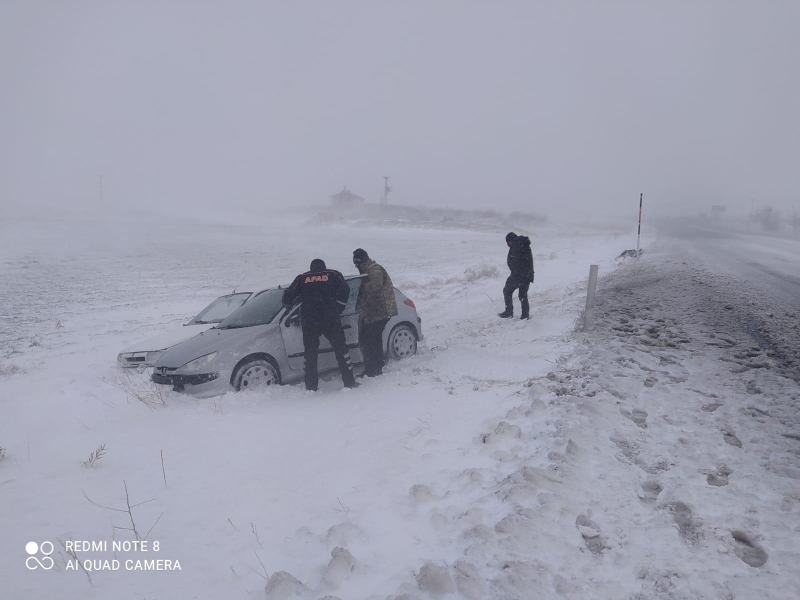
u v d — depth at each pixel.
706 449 4.56
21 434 6.11
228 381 7.01
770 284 15.72
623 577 2.95
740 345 8.26
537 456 4.34
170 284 21.55
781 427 5.03
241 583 3.09
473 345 9.02
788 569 2.96
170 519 3.86
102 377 8.72
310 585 3.00
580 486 3.88
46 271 25.52
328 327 7.13
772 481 3.96
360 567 3.08
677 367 7.10
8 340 12.56
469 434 5.12
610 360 7.21
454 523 3.52
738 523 3.41
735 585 2.84
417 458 4.69
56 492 4.38
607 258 26.31
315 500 4.04
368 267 7.82
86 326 13.95
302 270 26.05
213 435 5.57
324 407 6.42
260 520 3.79
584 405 5.39
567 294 14.23
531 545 3.18
